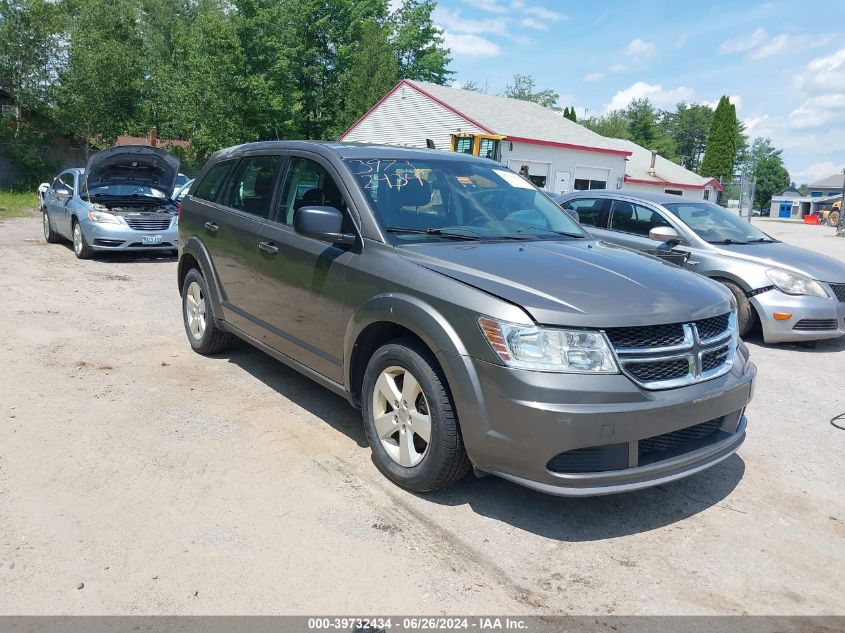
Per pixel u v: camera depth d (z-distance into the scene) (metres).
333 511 3.49
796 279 7.32
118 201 12.00
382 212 4.14
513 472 3.20
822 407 5.58
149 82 33.16
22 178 29.17
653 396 3.19
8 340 6.30
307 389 5.30
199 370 5.66
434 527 3.40
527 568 3.10
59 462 3.88
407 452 3.68
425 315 3.45
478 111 29.11
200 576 2.91
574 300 3.25
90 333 6.72
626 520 3.59
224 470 3.87
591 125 74.44
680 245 8.02
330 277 4.16
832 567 3.24
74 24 29.73
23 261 11.22
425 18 47.97
